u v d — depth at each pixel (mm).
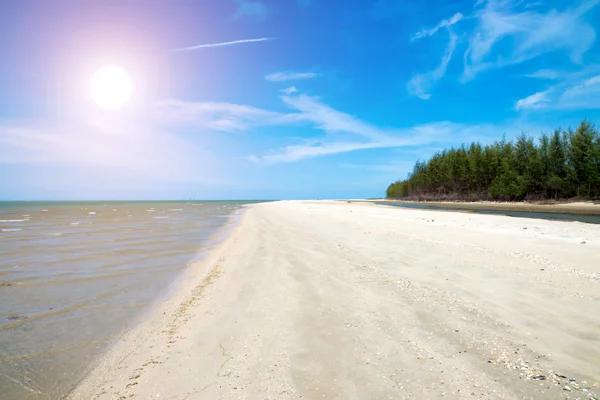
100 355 4848
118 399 3658
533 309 5527
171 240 17359
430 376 3738
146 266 11070
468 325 5035
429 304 5961
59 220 33188
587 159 41375
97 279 9398
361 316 5598
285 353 4465
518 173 51438
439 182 74562
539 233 13656
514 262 8625
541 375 3648
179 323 5871
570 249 9992
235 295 7250
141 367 4375
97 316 6492
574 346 4277
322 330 5137
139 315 6500
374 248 11375
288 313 5926
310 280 7953
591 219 21031
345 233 15469
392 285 7168
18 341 5398
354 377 3795
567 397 3223
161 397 3639
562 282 6855
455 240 12195
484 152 60938
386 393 3461
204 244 15883
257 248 13188
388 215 26016
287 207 50812
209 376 4023
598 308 5477
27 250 14297
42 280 9305
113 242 16688
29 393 3914
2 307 7090
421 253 10203
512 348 4285
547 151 46688
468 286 6859
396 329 5023
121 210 61500
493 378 3633
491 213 28438
